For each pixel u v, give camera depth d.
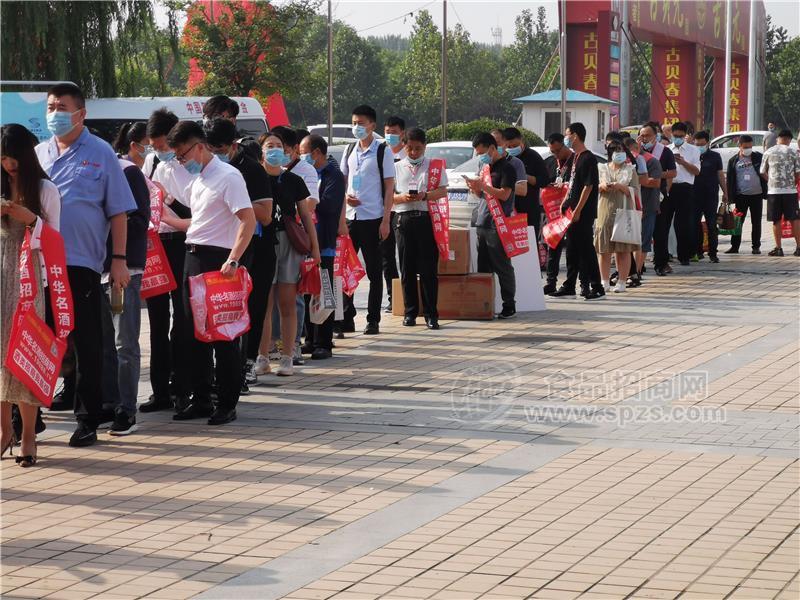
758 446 7.70
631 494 6.65
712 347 11.47
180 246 8.86
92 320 7.84
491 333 12.45
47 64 22.67
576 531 6.02
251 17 35.81
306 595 5.20
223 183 8.32
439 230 12.62
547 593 5.19
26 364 7.11
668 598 5.12
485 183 13.27
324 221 10.70
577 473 7.09
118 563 5.64
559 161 15.18
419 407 8.93
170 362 9.05
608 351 11.27
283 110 37.12
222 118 8.80
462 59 93.38
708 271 18.30
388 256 13.71
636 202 15.48
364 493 6.72
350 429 8.25
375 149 12.21
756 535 5.94
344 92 92.38
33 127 17.42
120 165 7.91
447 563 5.58
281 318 10.18
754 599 5.11
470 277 13.38
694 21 52.47
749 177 20.84
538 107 38.78
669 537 5.91
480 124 37.28
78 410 7.91
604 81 43.31
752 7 46.59
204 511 6.43
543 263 17.44
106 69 23.36
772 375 10.04
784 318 13.39
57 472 7.25
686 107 54.09
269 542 5.91
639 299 15.10
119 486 6.93
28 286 7.20
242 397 9.35
